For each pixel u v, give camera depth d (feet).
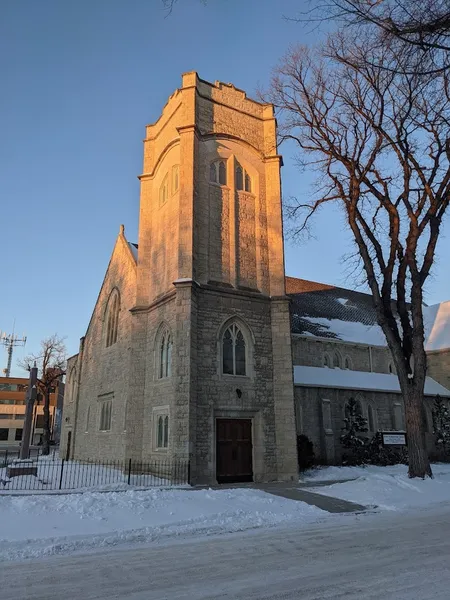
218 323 63.72
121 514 34.40
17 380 268.41
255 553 25.90
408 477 55.52
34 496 38.42
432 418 105.09
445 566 22.95
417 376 58.44
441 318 130.93
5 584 20.54
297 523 35.01
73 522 31.81
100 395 90.22
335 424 89.45
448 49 27.12
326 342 100.42
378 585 19.95
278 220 72.84
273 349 67.10
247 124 75.82
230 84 75.51
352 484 51.47
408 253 60.54
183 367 58.23
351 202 64.34
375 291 61.67
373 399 96.43
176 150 71.61
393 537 29.99
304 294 119.03
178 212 66.23
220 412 60.59
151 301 71.82
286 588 19.70
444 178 59.16
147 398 66.69
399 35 26.81
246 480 60.64
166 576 21.63
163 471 59.00
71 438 106.32
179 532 31.07
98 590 19.70
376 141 63.41
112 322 90.68
